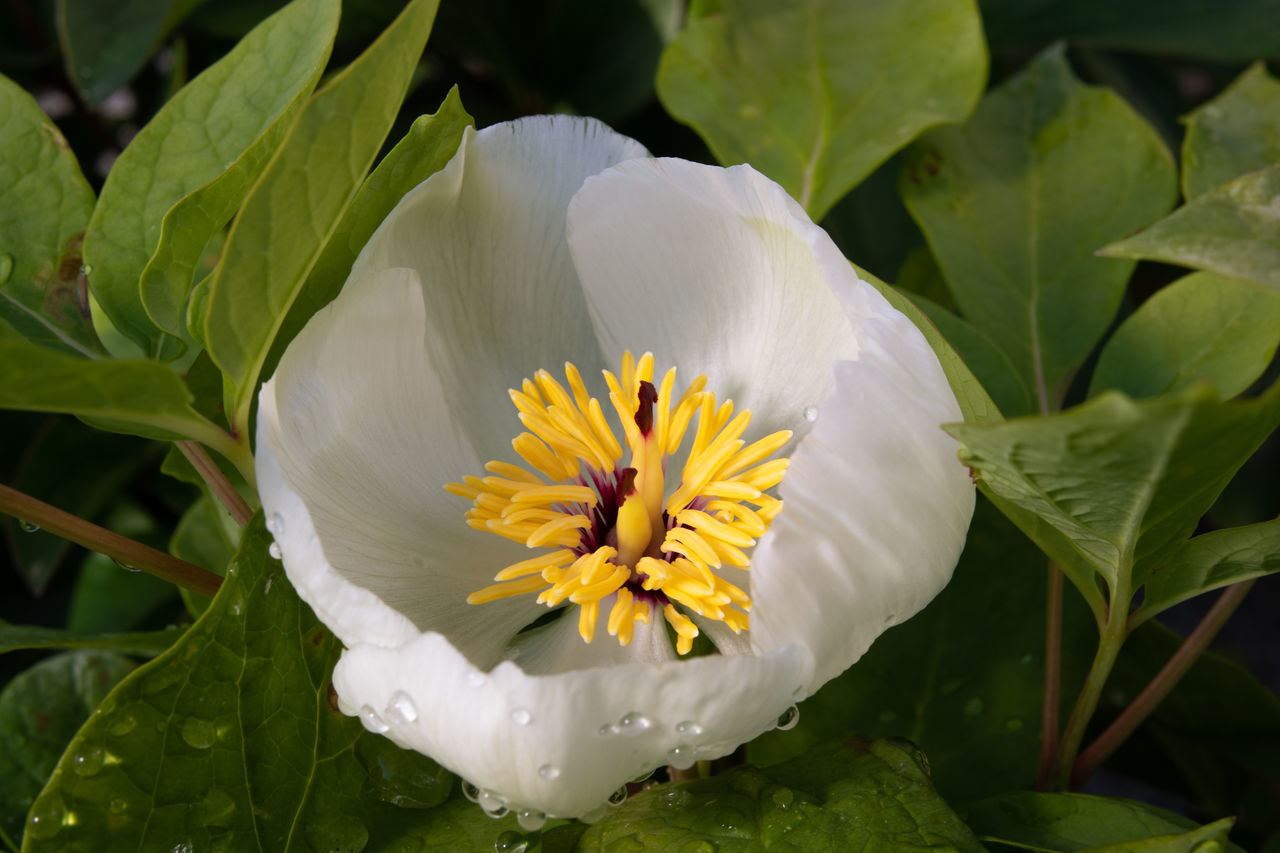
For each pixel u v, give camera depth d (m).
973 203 0.49
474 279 0.45
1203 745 0.49
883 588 0.42
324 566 0.42
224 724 0.43
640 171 0.44
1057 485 0.42
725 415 0.45
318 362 0.43
